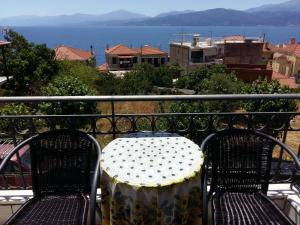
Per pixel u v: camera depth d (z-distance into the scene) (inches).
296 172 104.4
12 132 104.5
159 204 66.1
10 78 885.8
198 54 2080.5
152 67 1393.9
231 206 83.9
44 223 77.4
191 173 70.7
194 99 94.8
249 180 90.9
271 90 414.0
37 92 888.9
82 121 108.1
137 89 974.4
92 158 88.3
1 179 109.1
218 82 677.9
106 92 922.1
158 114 102.3
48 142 89.0
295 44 2308.1
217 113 102.3
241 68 1379.2
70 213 81.2
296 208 98.3
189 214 74.2
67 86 433.4
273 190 105.6
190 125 105.0
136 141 88.4
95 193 71.1
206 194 74.1
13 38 1093.8
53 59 968.9
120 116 101.7
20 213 81.4
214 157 89.4
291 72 2043.6
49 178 90.0
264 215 80.0
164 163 75.5
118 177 68.7
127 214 69.0
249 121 104.9
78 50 2332.7
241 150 89.9
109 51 2588.6
